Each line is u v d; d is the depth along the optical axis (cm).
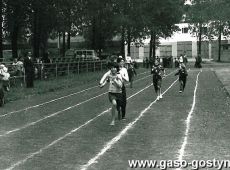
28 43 6831
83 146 1244
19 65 3356
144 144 1262
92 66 5050
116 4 5869
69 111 2023
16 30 4544
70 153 1155
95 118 1798
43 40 5553
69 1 4675
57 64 4100
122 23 5822
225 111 1959
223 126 1565
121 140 1327
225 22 8669
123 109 1742
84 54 6053
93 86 3434
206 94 2752
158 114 1889
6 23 4512
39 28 4753
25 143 1302
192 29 8988
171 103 2286
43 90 2991
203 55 10869
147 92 2898
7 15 4462
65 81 3706
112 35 6600
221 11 8325
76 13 5006
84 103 2338
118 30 6106
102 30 6234
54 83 3500
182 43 11069
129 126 1590
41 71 3772
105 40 7181
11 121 1742
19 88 3075
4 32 5062
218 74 4869
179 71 2866
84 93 2898
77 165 1024
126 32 6444
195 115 1848
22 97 2616
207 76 4625
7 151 1195
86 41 7569
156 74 2480
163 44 11206
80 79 3944
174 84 3569
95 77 4197
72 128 1561
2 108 2152
